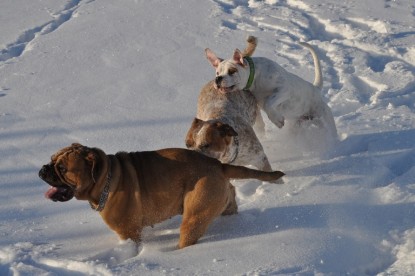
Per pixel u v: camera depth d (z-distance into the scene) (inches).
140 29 561.0
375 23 540.7
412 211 275.3
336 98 422.6
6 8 645.3
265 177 273.6
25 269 244.1
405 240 252.8
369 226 265.4
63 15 614.2
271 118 331.9
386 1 597.0
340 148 352.2
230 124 307.6
